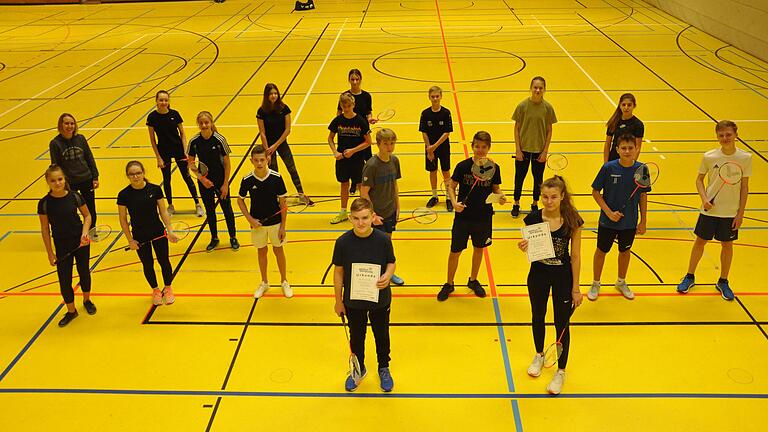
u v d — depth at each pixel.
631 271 6.96
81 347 5.84
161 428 4.86
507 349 5.72
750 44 16.47
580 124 11.63
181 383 5.35
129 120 12.53
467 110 12.50
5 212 8.77
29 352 5.78
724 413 4.89
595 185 6.06
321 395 5.18
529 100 7.93
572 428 4.78
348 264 4.82
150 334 6.03
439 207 8.72
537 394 5.14
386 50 17.91
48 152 11.02
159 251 6.37
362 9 25.12
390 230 6.48
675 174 9.45
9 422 4.92
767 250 7.28
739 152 5.96
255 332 6.04
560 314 5.04
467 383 5.29
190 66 16.66
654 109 12.33
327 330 6.06
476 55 17.08
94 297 6.66
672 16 22.05
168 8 26.61
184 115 12.61
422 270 7.10
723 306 6.27
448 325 6.08
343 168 8.02
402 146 10.84
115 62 17.28
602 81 14.34
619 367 5.44
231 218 7.58
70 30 22.25
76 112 13.12
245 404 5.09
